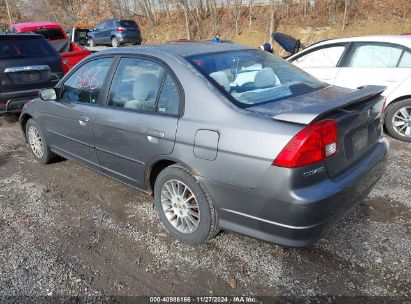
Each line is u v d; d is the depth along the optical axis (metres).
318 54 6.01
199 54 3.20
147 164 3.21
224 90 2.82
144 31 26.78
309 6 19.14
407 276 2.63
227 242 3.12
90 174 4.66
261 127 2.46
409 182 4.05
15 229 3.44
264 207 2.46
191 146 2.78
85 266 2.88
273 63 3.47
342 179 2.53
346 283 2.60
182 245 3.11
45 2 33.09
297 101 2.79
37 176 4.66
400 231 3.15
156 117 3.06
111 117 3.47
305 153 2.31
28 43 6.69
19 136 6.45
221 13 23.34
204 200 2.81
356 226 3.25
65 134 4.25
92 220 3.55
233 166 2.54
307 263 2.81
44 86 6.75
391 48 5.37
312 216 2.36
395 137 5.55
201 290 2.60
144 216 3.59
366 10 17.47
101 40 23.80
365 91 2.87
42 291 2.63
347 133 2.58
